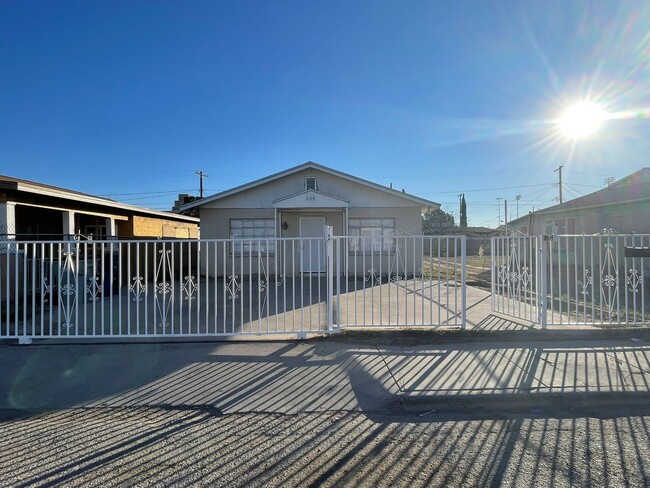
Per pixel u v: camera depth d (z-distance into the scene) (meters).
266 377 4.70
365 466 2.94
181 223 22.95
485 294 11.38
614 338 6.09
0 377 4.75
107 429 3.52
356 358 5.30
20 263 10.19
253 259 16.67
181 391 4.33
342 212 16.77
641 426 3.55
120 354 5.57
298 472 2.86
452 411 3.91
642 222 18.09
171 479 2.78
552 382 4.40
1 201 10.58
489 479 2.76
